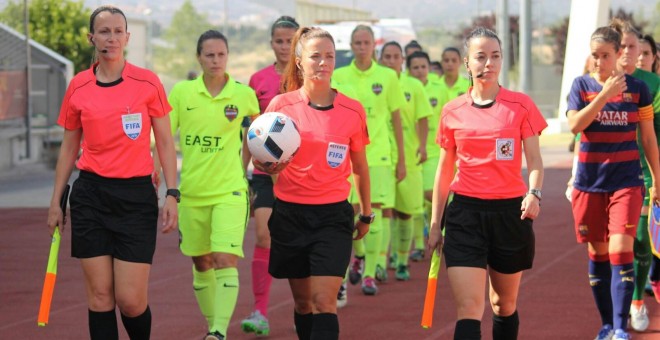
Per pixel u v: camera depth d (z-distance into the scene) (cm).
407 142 1153
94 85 650
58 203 661
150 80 657
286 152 636
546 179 2334
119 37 646
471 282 623
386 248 1097
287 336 841
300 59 664
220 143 790
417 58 1309
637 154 788
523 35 4216
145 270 650
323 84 652
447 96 1325
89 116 643
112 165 645
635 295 854
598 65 772
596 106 760
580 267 1196
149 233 652
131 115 646
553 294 1024
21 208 1966
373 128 1029
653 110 834
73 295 1063
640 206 784
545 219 1670
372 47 1028
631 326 860
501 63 638
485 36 635
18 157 2725
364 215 689
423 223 1295
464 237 633
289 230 651
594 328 862
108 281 651
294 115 653
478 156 633
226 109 789
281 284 1100
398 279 1138
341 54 2384
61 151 664
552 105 4797
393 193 1052
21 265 1287
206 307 820
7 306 1002
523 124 632
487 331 849
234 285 776
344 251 643
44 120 2978
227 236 778
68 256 1366
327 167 645
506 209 630
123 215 646
